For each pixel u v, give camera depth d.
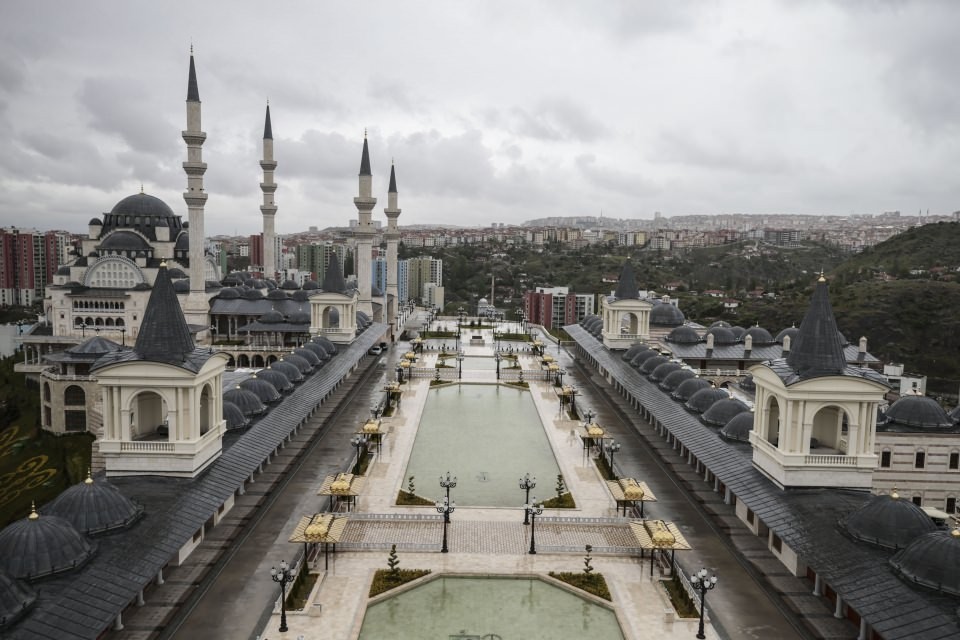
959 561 49.16
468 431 117.81
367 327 190.75
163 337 69.38
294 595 59.12
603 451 101.56
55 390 127.06
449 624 57.88
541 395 144.00
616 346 156.62
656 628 56.53
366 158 199.88
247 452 79.56
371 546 69.94
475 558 68.69
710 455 82.00
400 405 132.62
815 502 66.19
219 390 76.31
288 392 109.44
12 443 130.38
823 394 68.06
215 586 61.53
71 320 179.00
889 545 55.66
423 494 87.25
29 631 43.81
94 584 49.78
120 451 69.56
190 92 164.88
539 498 86.19
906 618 46.94
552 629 57.41
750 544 70.31
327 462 96.19
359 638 55.56
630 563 68.12
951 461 81.00
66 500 56.72
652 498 76.88
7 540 49.84
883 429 81.88
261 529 73.56
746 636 55.38
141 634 52.72
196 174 173.50
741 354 144.38
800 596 60.25
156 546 56.59
